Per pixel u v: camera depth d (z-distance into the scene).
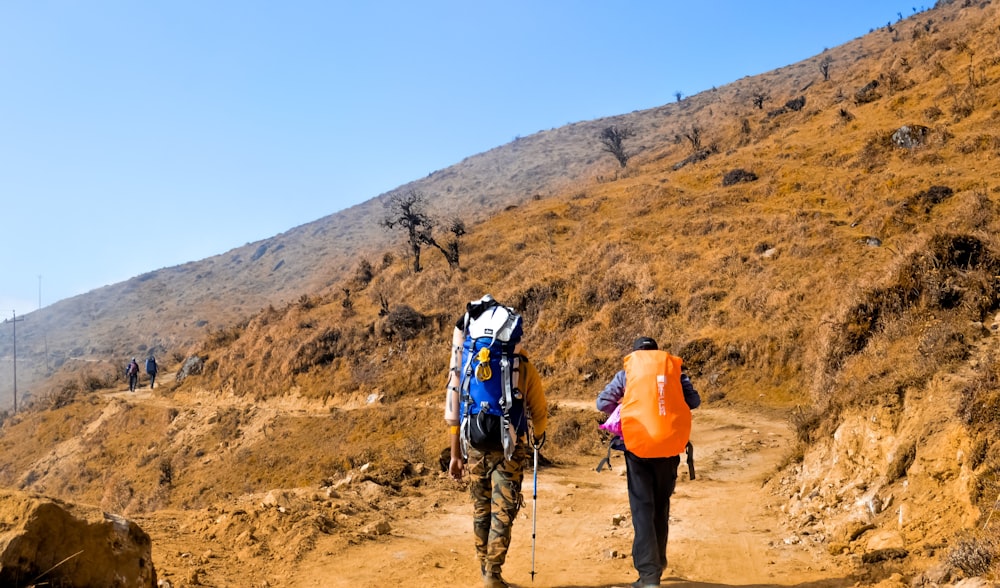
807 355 23.72
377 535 6.58
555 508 8.93
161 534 6.14
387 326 37.44
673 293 31.61
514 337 4.73
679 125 105.94
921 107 40.62
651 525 4.68
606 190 53.47
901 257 14.12
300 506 6.97
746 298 28.78
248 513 6.62
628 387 4.77
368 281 50.31
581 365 30.06
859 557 5.54
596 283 34.44
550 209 50.78
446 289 40.47
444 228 54.50
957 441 5.76
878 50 99.12
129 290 118.69
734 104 101.38
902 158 36.12
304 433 31.89
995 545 4.26
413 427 28.64
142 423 40.31
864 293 14.66
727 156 50.84
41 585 3.18
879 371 8.43
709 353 27.06
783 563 5.91
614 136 74.50
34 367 82.62
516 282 38.69
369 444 28.22
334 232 121.06
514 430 4.58
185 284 115.88
